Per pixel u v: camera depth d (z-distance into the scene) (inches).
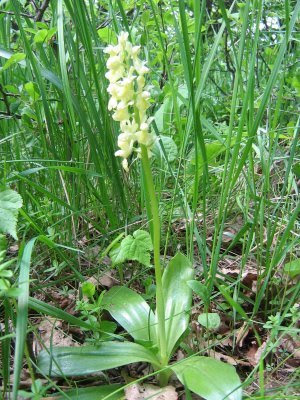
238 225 18.1
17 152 16.3
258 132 18.2
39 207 14.0
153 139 10.1
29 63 16.1
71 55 15.8
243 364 12.1
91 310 12.5
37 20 18.1
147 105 10.0
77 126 17.6
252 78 12.3
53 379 11.0
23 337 8.0
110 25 20.3
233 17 20.3
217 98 27.5
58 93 16.1
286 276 14.7
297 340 12.5
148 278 14.0
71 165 15.9
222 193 12.8
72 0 14.2
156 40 19.9
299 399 9.1
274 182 19.7
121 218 17.6
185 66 12.7
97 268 14.5
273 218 17.1
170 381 11.4
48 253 15.0
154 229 10.5
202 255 13.0
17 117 16.9
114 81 9.9
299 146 19.5
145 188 13.8
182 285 12.5
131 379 11.2
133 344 11.1
